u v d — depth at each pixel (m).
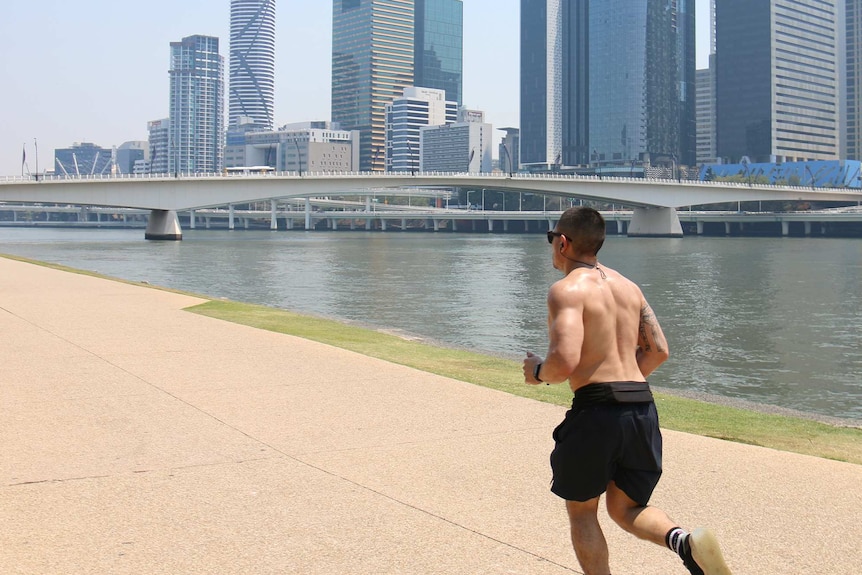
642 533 4.70
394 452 8.26
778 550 5.82
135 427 9.20
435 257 80.88
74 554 5.61
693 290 47.44
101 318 19.75
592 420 4.67
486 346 25.98
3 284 30.28
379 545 5.83
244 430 9.11
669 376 22.52
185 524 6.20
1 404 10.33
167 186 107.81
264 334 17.19
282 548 5.76
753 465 8.00
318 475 7.46
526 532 6.11
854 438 9.87
